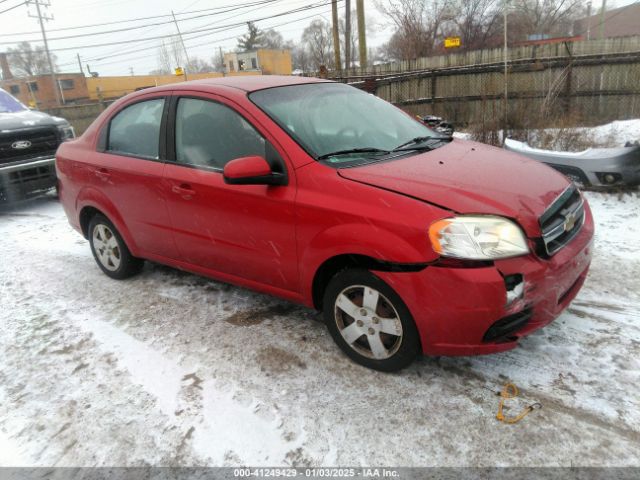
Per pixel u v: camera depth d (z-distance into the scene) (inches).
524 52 565.3
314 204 108.7
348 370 115.0
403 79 557.3
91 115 970.1
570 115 331.0
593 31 1736.0
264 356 123.5
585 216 119.9
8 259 210.7
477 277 92.4
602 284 145.9
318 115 131.0
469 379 108.6
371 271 103.4
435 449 91.0
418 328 100.5
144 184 147.0
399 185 103.3
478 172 111.4
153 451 96.0
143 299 160.7
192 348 129.7
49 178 290.0
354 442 94.0
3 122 273.7
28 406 112.4
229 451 94.4
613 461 85.3
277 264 121.6
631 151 214.7
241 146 125.0
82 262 200.4
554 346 117.3
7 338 143.4
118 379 119.3
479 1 1003.3
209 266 141.8
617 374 106.1
